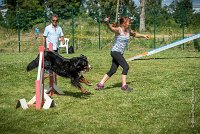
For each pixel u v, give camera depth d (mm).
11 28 33875
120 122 6824
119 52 9672
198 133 6145
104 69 14445
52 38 11102
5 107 7953
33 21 33438
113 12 42469
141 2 34531
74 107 7941
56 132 6297
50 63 8703
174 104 8109
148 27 33656
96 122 6840
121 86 10469
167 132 6223
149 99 8648
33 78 11984
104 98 8805
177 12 33125
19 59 18953
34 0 59750
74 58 8633
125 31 9594
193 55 20188
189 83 10781
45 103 7867
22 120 6969
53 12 32906
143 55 19109
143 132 6246
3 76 12367
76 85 8586
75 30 31547
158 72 13336
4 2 59312
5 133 6230
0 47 27859
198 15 32594
